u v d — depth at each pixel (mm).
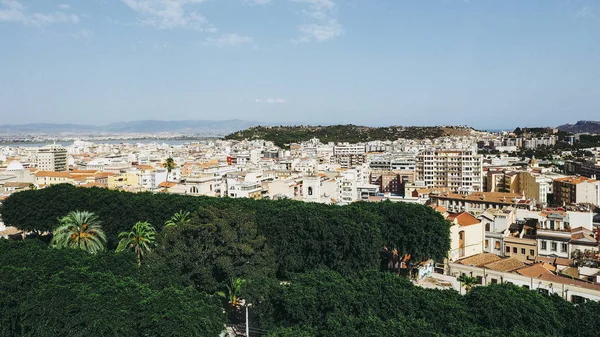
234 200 128875
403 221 106000
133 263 80812
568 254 107438
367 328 55938
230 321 79562
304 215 102938
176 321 56375
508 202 167875
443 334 55625
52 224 126312
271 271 86750
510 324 59531
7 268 70125
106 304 58438
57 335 57969
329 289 66062
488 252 121375
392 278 71688
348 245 95938
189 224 87188
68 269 70688
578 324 59250
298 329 58500
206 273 80750
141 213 120688
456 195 185625
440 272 110250
